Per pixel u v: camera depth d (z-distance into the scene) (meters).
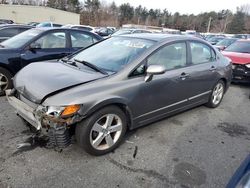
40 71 3.44
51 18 44.62
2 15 42.78
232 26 75.69
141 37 4.05
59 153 3.20
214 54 5.04
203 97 4.84
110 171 2.94
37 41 5.58
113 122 3.30
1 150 3.18
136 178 2.85
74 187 2.65
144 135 3.85
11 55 5.13
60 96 2.83
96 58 3.84
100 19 72.31
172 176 2.93
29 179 2.72
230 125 4.52
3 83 5.14
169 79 3.81
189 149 3.55
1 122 3.93
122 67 3.40
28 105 3.04
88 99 2.88
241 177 1.76
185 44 4.24
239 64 7.43
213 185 2.83
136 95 3.37
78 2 72.44
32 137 3.52
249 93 7.00
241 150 3.63
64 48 5.99
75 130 3.04
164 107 3.92
